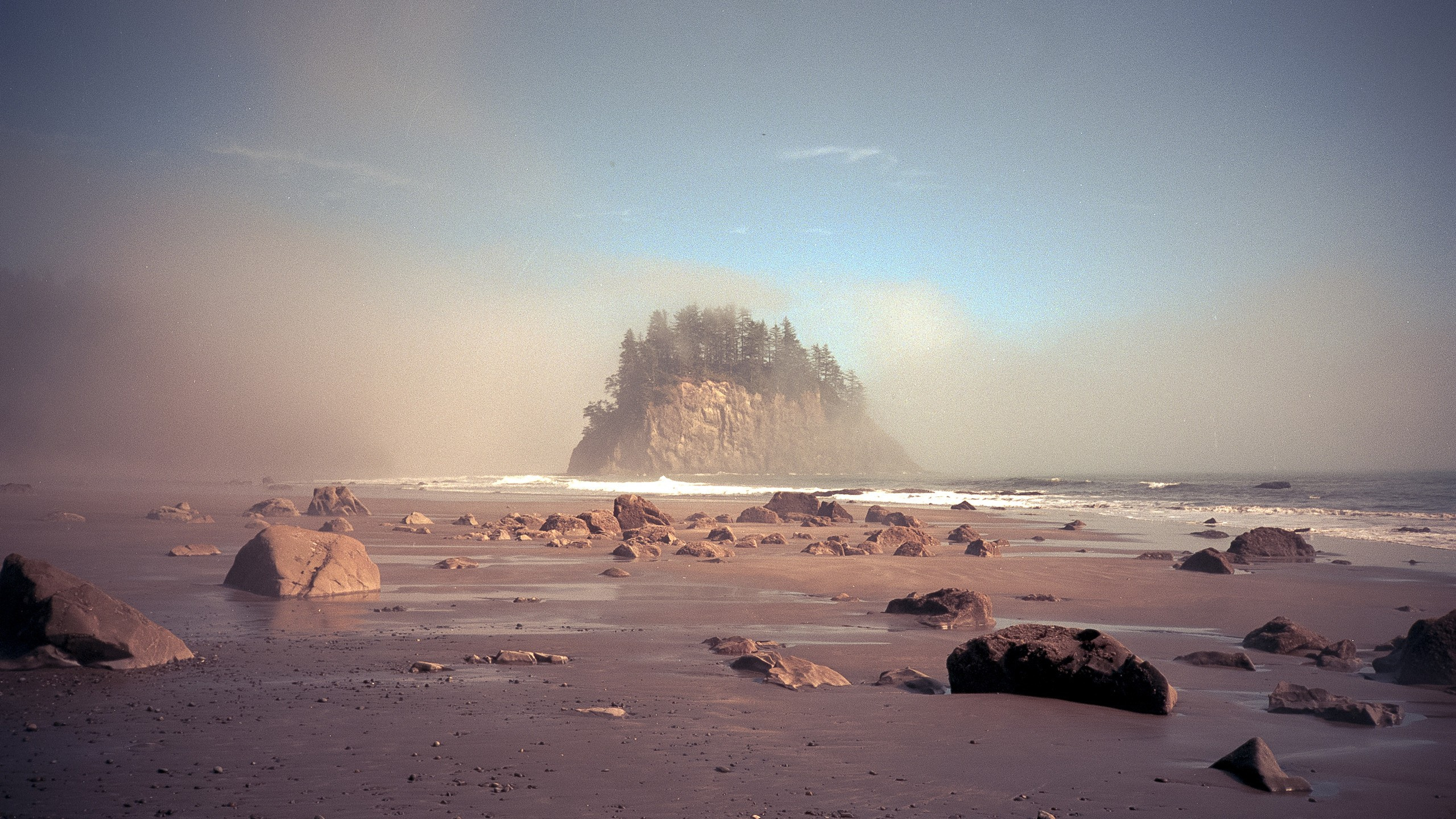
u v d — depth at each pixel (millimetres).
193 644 10039
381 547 23469
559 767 5523
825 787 5207
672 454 176000
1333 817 4812
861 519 40375
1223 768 5723
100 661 8609
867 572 18453
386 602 13875
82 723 6488
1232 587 16547
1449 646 9023
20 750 5727
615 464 179500
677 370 190625
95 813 4520
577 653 9953
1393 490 60812
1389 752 6293
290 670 8656
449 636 10828
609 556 21484
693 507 47469
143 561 17656
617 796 4957
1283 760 6035
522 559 20875
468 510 41812
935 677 9133
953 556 22344
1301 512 42219
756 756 5891
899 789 5195
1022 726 6914
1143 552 23453
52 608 8641
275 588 13984
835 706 7578
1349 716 7273
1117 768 5762
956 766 5750
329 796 4867
